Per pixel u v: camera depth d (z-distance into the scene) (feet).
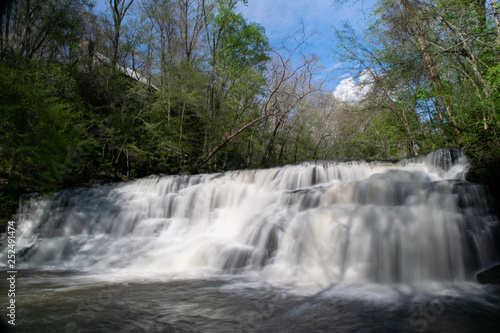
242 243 23.57
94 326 10.30
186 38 67.31
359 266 17.26
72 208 35.65
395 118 51.88
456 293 13.61
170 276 19.36
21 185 36.29
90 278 19.56
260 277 18.33
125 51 65.67
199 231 30.42
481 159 23.75
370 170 30.58
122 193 38.91
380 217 18.43
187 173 57.57
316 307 12.07
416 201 19.51
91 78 55.36
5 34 46.93
